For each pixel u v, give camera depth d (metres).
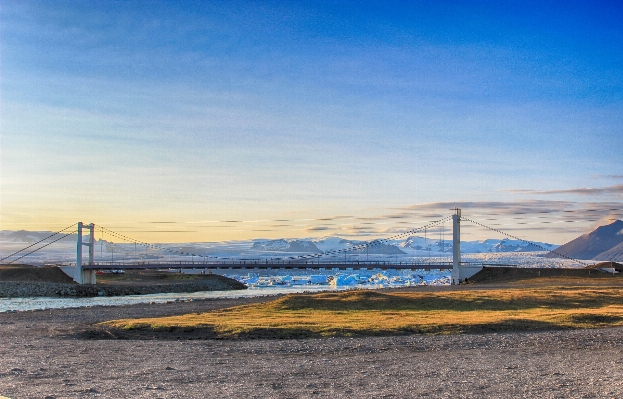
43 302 130.00
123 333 58.41
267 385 31.05
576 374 34.50
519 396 28.42
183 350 45.59
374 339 51.91
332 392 29.28
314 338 53.50
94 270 189.50
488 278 180.88
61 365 37.56
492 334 55.34
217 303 111.69
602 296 96.25
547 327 61.00
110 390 29.30
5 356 41.75
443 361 39.88
